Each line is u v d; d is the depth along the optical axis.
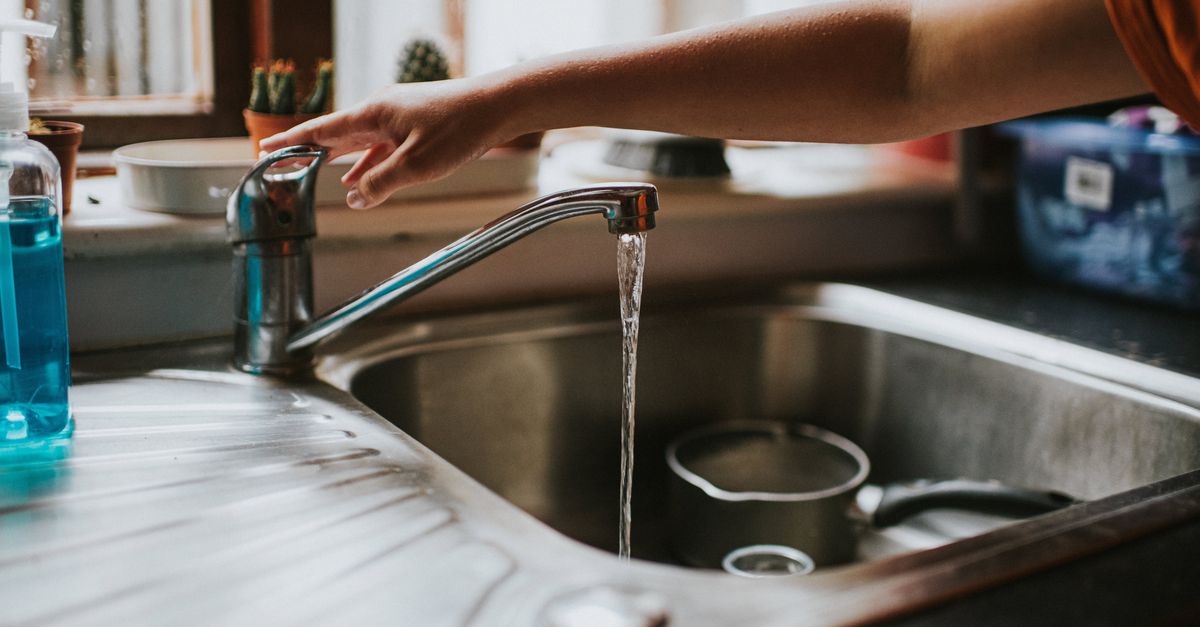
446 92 0.73
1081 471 0.93
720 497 0.92
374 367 0.92
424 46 1.05
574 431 1.08
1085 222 1.15
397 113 0.73
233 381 0.84
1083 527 0.58
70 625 0.49
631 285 0.69
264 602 0.52
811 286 1.19
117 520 0.60
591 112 0.72
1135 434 0.88
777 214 1.19
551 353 1.04
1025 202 1.22
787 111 0.70
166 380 0.84
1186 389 0.88
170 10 1.12
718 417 1.15
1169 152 1.05
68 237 0.85
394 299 0.77
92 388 0.81
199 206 0.92
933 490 0.88
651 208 0.66
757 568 0.91
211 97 1.14
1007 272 1.29
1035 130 1.19
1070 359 0.96
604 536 1.05
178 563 0.55
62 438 0.71
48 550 0.56
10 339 0.67
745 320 1.14
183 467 0.67
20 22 0.65
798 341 1.15
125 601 0.51
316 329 0.82
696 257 1.18
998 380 1.00
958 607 0.50
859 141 0.71
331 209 0.99
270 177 0.80
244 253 0.83
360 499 0.64
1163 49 0.56
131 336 0.91
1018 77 0.63
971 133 1.24
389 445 0.73
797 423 1.16
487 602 0.52
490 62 1.34
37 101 1.06
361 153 1.00
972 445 1.03
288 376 0.85
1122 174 1.10
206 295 0.93
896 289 1.20
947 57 0.65
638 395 1.10
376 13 1.24
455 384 0.99
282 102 0.93
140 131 1.11
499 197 1.08
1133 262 1.11
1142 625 0.49
